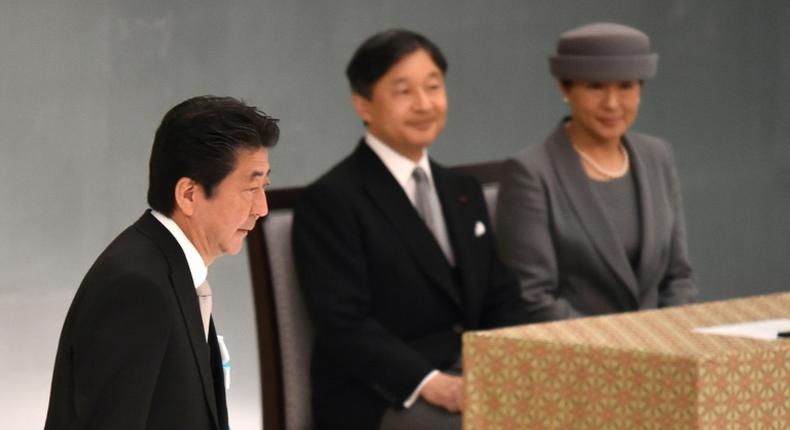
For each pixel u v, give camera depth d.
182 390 7.38
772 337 8.31
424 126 12.92
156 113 22.23
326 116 23.59
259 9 22.97
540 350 8.20
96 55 21.73
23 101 21.22
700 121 27.23
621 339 8.23
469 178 13.62
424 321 12.88
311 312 12.47
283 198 13.05
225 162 7.51
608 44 13.35
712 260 25.39
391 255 12.68
